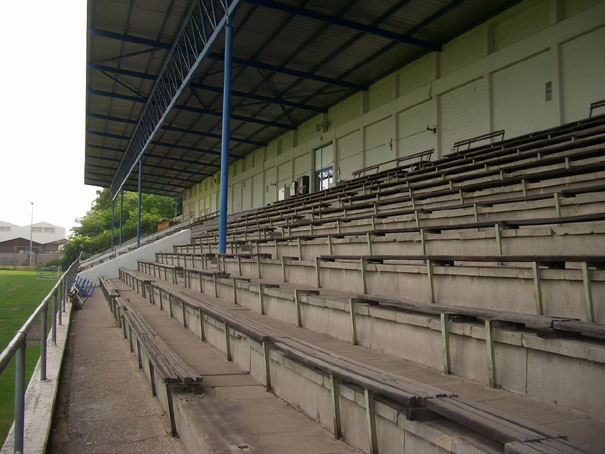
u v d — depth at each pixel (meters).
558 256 3.40
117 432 4.11
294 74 20.22
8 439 3.77
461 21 15.91
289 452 2.91
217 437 3.15
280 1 15.30
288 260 8.69
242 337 5.15
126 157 38.59
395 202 9.98
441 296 4.89
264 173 32.75
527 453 1.68
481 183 7.42
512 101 14.44
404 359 4.13
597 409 2.54
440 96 17.28
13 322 12.29
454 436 2.16
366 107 21.58
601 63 11.93
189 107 24.73
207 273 10.07
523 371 3.01
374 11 15.68
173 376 4.09
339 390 3.18
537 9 13.79
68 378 5.93
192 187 50.94
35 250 106.75
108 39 19.17
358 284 6.44
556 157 7.26
